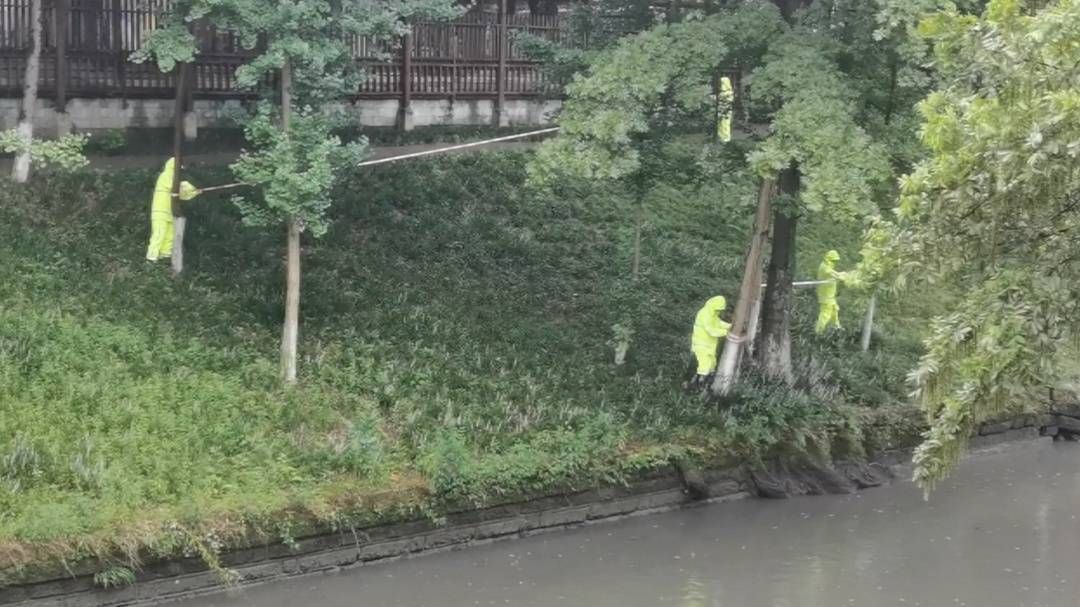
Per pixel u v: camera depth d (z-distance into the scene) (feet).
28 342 56.80
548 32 99.25
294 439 57.16
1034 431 81.82
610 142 61.46
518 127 97.81
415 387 62.90
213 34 82.07
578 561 58.03
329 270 71.46
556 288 77.36
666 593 54.85
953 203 35.06
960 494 70.74
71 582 47.93
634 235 86.22
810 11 65.00
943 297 90.02
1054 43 33.68
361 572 55.21
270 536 52.65
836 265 89.92
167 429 54.54
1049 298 34.09
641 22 70.44
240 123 62.03
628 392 67.21
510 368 66.90
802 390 71.00
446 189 84.28
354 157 61.98
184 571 50.70
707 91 62.34
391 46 87.61
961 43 38.58
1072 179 33.40
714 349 69.00
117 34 78.84
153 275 65.82
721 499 66.33
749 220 93.61
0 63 75.77
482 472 58.08
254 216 60.03
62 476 50.34
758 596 54.80
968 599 55.06
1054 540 63.26
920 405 38.55
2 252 63.52
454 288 73.61
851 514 66.39
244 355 61.16
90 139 77.41
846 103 60.49
